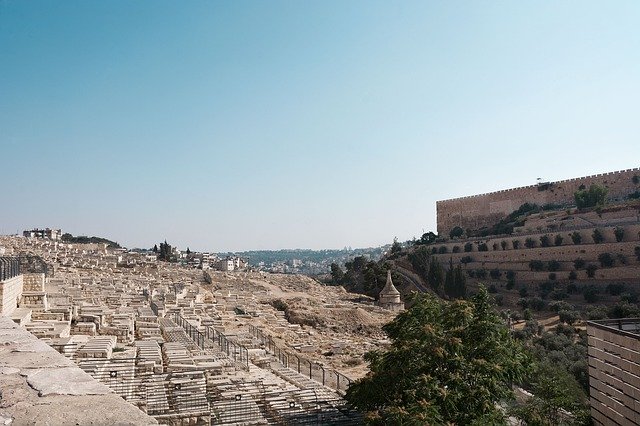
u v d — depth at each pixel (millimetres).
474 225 178000
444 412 20547
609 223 119500
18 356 9914
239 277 113938
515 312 86000
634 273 101312
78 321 32781
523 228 139500
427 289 129625
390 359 22812
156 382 22688
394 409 19422
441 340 22609
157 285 75812
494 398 22281
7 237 114375
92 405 7102
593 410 31281
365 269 129875
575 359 48875
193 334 38906
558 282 111625
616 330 28609
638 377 26203
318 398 26250
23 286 33625
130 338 32750
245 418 21828
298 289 113938
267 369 34969
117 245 193375
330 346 52469
